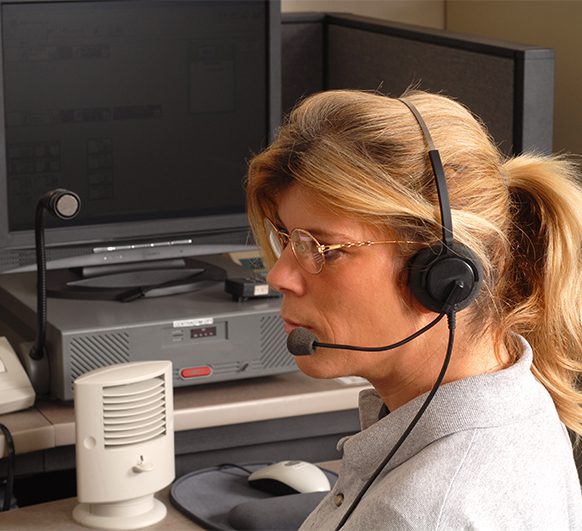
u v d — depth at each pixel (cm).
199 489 178
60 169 208
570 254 97
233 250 222
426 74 223
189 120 216
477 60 205
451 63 214
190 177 218
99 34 207
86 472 162
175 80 214
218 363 195
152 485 166
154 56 212
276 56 221
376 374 93
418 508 81
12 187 204
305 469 175
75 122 208
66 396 185
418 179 87
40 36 203
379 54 241
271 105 223
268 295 204
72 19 205
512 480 82
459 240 88
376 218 87
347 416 202
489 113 203
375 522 83
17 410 186
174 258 222
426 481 82
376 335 91
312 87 266
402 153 87
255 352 198
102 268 214
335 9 276
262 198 100
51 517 168
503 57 197
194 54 215
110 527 164
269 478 175
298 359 95
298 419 198
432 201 87
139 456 164
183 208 218
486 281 91
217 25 216
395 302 90
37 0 202
